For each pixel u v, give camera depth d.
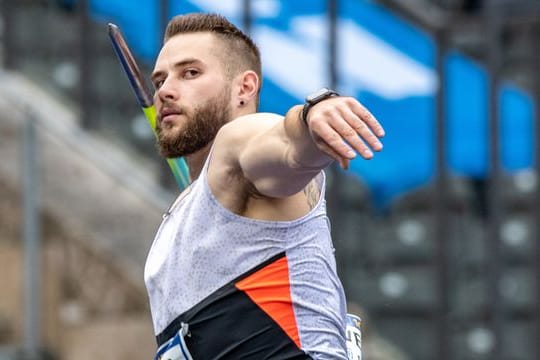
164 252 7.41
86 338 17.42
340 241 18.36
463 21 18.45
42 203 17.72
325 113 6.08
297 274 7.12
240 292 7.10
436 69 18.16
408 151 18.89
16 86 19.89
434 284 18.69
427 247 18.95
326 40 18.19
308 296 7.16
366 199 19.11
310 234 7.18
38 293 16.95
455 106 18.78
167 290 7.31
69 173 18.31
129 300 17.92
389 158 19.03
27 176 17.34
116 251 18.05
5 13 20.56
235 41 7.73
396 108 18.84
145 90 8.81
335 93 6.28
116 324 17.69
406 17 18.61
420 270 19.02
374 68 18.83
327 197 17.95
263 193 6.82
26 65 20.41
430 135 18.70
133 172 19.14
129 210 18.47
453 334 18.34
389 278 19.06
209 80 7.60
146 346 17.78
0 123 18.16
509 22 18.44
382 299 19.05
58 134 18.58
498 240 17.72
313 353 7.16
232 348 7.11
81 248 17.83
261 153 6.60
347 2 18.92
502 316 17.81
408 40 18.69
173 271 7.28
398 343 18.95
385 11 18.77
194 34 7.68
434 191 18.27
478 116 18.70
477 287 18.55
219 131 7.08
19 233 17.61
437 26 18.36
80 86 19.50
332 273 7.36
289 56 18.55
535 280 18.17
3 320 17.33
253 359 7.11
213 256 7.11
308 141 6.29
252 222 7.03
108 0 19.81
